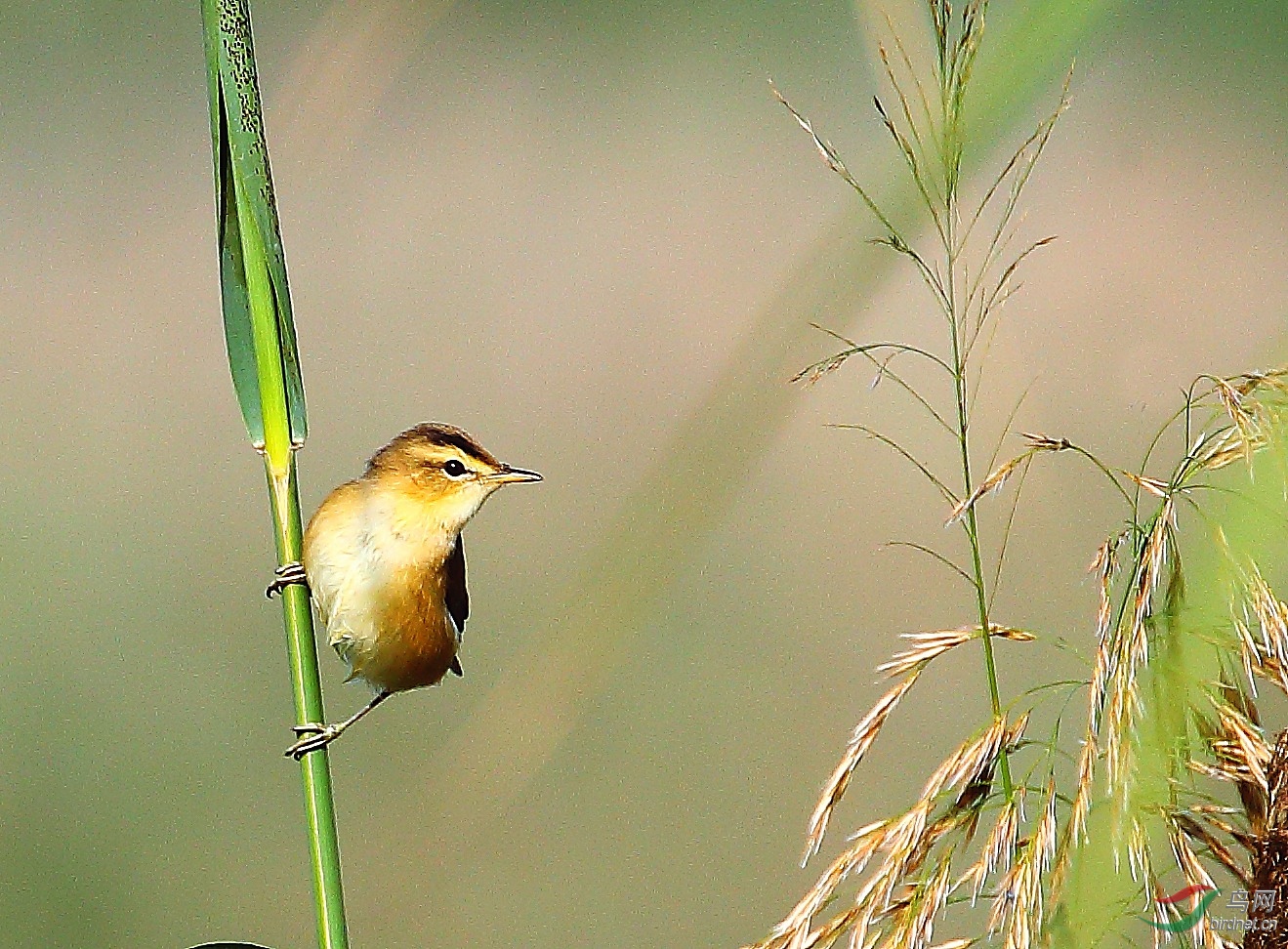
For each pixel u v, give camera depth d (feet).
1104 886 14.23
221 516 17.11
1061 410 15.49
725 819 15.33
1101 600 14.25
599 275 19.88
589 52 22.98
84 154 21.40
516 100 22.61
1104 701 14.24
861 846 14.26
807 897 14.26
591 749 15.34
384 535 14.55
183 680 15.44
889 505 15.93
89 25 22.34
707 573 15.48
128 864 15.24
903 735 15.39
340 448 18.43
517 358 19.38
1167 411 15.51
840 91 21.75
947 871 14.25
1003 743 14.26
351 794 15.31
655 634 15.47
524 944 15.25
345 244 21.29
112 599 15.79
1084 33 12.91
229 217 14.32
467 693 15.39
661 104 21.88
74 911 15.25
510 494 16.94
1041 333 16.76
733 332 18.95
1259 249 18.12
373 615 14.55
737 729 15.37
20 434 17.90
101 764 15.30
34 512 16.62
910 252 12.68
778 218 20.03
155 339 19.40
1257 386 14.25
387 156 22.36
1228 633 14.23
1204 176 19.48
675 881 15.29
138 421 17.90
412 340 19.58
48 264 20.38
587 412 18.20
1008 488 15.42
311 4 20.33
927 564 15.48
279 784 15.37
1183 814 14.25
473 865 15.30
